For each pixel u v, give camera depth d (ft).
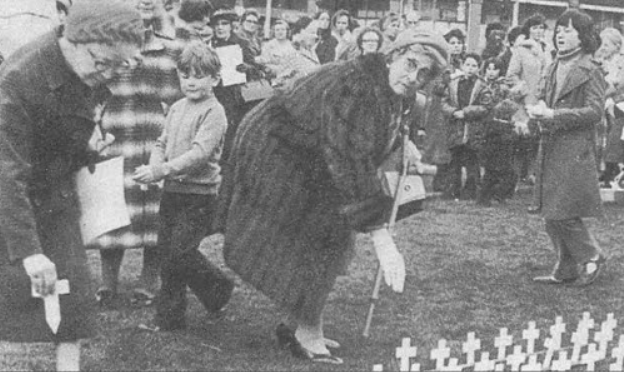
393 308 25.14
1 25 28.43
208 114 22.71
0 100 14.92
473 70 46.34
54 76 15.02
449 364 18.38
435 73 19.10
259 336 22.12
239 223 19.67
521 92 48.34
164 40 25.67
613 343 22.70
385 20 43.42
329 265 19.84
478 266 30.86
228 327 22.76
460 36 53.01
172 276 22.22
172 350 20.88
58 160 15.60
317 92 19.26
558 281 28.94
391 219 22.13
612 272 30.66
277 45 42.93
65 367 15.80
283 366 20.01
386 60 19.08
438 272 29.71
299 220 19.61
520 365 20.03
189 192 22.26
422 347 21.76
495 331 23.49
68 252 15.64
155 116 25.39
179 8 26.08
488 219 40.34
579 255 28.45
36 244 14.84
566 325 24.38
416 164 23.40
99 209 16.31
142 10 25.25
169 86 25.57
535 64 48.78
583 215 28.35
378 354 21.13
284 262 19.65
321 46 52.44
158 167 21.93
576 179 28.30
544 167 28.78
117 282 25.27
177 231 22.17
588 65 28.58
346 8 79.41
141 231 25.04
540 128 29.01
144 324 22.67
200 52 22.86
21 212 14.79
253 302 25.03
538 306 26.17
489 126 44.73
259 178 19.58
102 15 14.94
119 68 15.79
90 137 15.81
